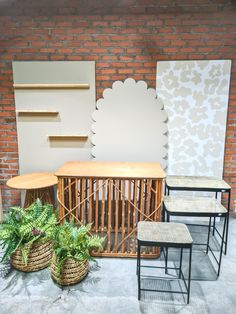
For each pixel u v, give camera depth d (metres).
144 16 2.88
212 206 2.24
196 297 1.92
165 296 1.92
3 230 2.11
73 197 2.46
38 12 2.93
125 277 2.13
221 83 2.92
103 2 2.88
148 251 2.41
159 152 3.07
